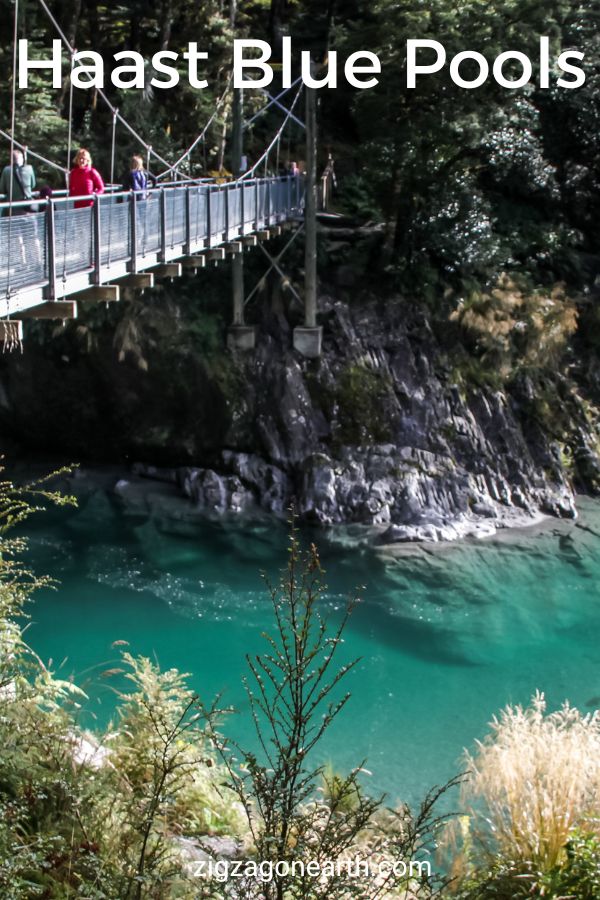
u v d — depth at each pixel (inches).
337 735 426.0
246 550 671.8
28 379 787.4
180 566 636.1
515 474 793.6
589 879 189.5
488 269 855.7
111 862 147.5
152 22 914.7
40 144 709.9
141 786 190.1
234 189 625.3
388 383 802.8
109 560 637.9
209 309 809.5
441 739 428.8
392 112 810.8
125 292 744.3
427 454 778.2
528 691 489.7
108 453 813.9
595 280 938.7
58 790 165.8
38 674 210.2
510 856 207.6
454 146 809.5
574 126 960.3
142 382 779.4
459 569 654.5
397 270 843.4
